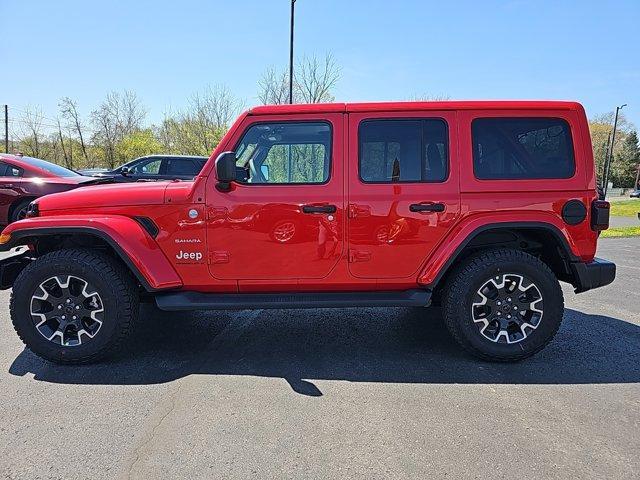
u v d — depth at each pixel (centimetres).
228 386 308
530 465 222
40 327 340
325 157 346
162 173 1146
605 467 220
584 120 347
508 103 348
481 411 274
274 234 344
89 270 331
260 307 344
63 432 252
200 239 343
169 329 424
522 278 343
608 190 6091
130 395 295
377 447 237
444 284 367
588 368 337
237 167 346
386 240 345
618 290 573
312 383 313
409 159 347
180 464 223
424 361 351
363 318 457
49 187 801
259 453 232
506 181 344
